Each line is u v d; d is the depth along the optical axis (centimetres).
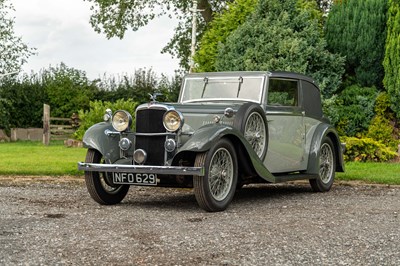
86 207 679
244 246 471
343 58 1355
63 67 2631
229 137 683
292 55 1288
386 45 1361
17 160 1262
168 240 491
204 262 421
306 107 848
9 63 2997
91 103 1969
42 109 2609
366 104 1383
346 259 431
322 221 586
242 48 1338
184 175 682
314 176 832
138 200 754
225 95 790
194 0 2181
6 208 659
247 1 1468
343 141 1288
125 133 700
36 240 488
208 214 635
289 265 414
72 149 1720
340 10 1462
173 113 663
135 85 2536
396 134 1389
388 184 930
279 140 777
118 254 442
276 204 720
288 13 1369
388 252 453
